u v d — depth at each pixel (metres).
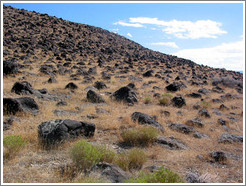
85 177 5.02
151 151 7.55
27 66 29.47
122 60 53.56
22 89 13.20
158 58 69.12
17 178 4.91
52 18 86.38
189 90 25.31
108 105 14.14
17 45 46.94
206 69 60.25
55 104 12.37
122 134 8.34
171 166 6.50
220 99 21.39
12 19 71.25
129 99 15.27
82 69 33.97
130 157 6.38
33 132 7.48
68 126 7.34
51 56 44.41
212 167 6.85
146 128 8.77
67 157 6.29
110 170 5.27
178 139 9.25
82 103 13.78
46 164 5.78
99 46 67.81
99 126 9.44
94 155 5.73
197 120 12.19
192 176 5.75
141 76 34.28
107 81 25.00
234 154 8.41
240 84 34.59
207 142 9.45
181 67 54.78
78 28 84.56
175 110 14.77
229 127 12.57
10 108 9.30
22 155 6.10
